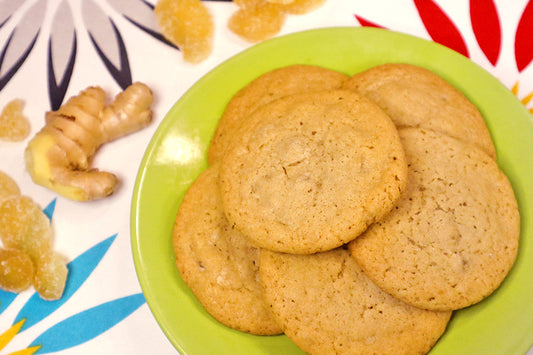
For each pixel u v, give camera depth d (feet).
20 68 1.31
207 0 1.32
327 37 1.19
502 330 1.02
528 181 1.08
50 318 1.19
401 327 1.03
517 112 1.10
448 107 1.11
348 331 1.03
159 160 1.15
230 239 1.11
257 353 1.08
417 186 1.05
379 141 1.04
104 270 1.20
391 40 1.17
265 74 1.18
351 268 1.06
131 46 1.31
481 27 1.25
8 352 1.18
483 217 1.04
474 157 1.07
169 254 1.13
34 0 1.35
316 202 1.02
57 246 1.22
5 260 1.20
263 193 1.05
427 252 1.03
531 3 1.25
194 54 1.30
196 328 1.09
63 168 1.19
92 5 1.34
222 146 1.15
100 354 1.17
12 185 1.24
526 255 1.04
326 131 1.06
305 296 1.04
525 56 1.23
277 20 1.31
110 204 1.23
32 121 1.28
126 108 1.22
